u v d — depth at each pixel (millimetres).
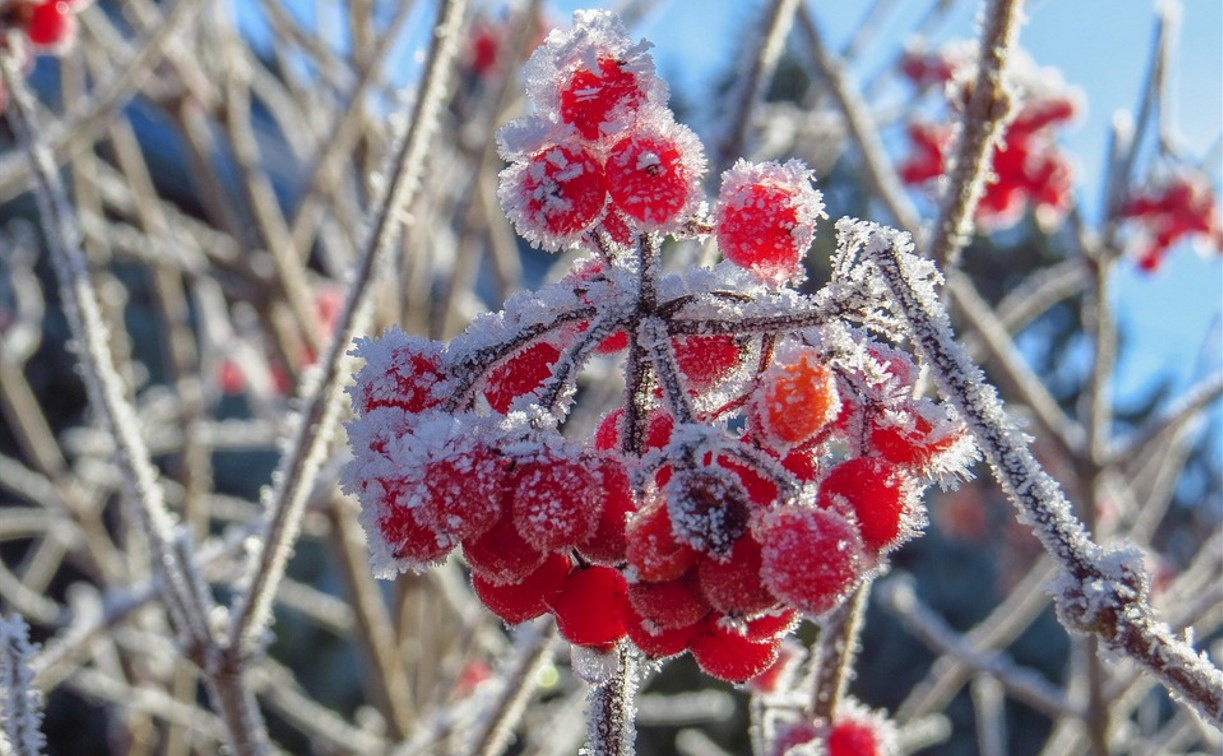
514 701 301
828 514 201
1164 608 549
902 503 211
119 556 794
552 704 767
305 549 1290
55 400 1312
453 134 744
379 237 303
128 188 685
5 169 542
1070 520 205
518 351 218
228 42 619
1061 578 204
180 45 601
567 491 204
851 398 218
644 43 213
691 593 204
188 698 703
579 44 214
